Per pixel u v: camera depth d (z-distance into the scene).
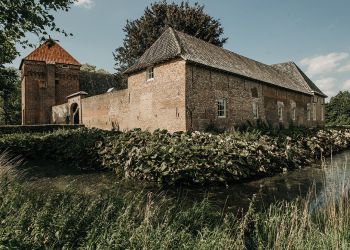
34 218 4.20
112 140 12.29
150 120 17.03
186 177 9.23
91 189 8.05
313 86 30.75
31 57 31.53
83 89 34.16
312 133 18.61
